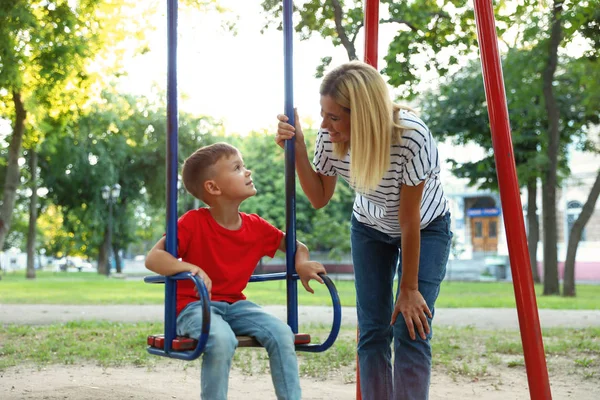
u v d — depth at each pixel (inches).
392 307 129.2
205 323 97.8
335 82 108.0
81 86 625.6
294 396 105.9
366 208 123.3
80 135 1074.1
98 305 493.4
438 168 115.8
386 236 126.5
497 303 518.3
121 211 1322.6
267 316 111.7
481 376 211.8
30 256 1120.2
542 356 120.6
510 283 1012.5
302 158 123.9
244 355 249.4
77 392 178.7
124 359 235.9
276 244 120.9
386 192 115.6
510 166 122.8
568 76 745.0
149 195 1307.8
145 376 208.1
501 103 124.3
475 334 314.7
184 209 1203.9
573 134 804.0
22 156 1186.0
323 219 1040.2
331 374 213.2
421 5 342.6
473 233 1408.7
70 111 679.7
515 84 649.0
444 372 218.1
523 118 741.9
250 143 1237.7
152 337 110.7
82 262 2407.7
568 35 373.4
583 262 1216.2
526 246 121.9
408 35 343.9
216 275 115.0
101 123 1032.2
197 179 116.3
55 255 2233.0
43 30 558.6
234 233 116.2
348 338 292.2
